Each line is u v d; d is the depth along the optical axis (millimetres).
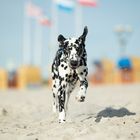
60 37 12352
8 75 52406
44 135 10750
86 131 10508
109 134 9898
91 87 35750
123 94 23406
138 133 10414
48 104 19688
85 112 15875
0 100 22812
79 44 11984
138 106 16219
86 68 12328
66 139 10062
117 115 14125
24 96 26406
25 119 15125
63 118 12602
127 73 50750
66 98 13328
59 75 12641
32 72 52031
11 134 11414
